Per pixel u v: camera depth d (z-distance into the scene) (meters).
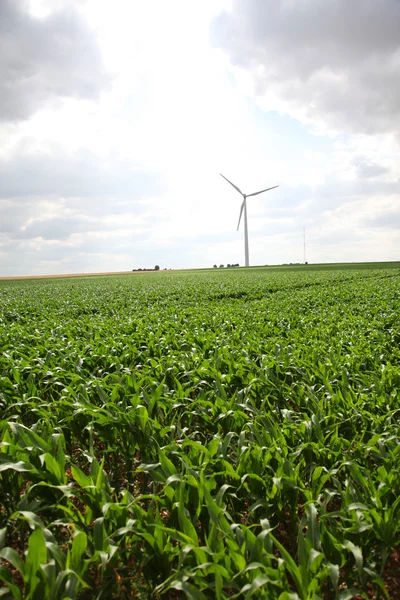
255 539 2.90
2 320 15.51
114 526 3.24
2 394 6.02
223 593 2.57
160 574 3.06
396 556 3.73
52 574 2.55
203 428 5.79
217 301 24.06
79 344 9.45
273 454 4.13
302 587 2.65
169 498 3.39
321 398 6.05
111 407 5.32
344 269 72.62
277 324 13.50
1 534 2.85
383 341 9.96
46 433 4.40
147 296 26.89
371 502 3.54
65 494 3.37
